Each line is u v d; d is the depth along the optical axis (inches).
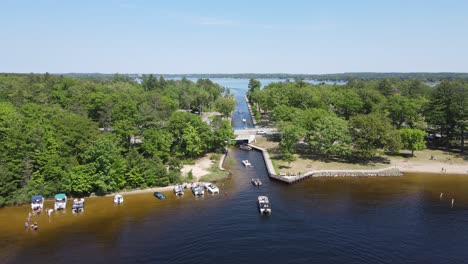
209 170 5388.8
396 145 5679.1
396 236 3280.0
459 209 3919.8
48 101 7628.0
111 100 6776.6
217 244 3139.8
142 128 5767.7
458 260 2876.5
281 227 3474.4
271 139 7736.2
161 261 2866.6
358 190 4616.1
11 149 4192.9
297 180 5024.6
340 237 3260.3
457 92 6609.3
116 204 4104.3
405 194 4439.0
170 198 4323.3
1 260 2893.7
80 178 4224.9
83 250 3048.7
